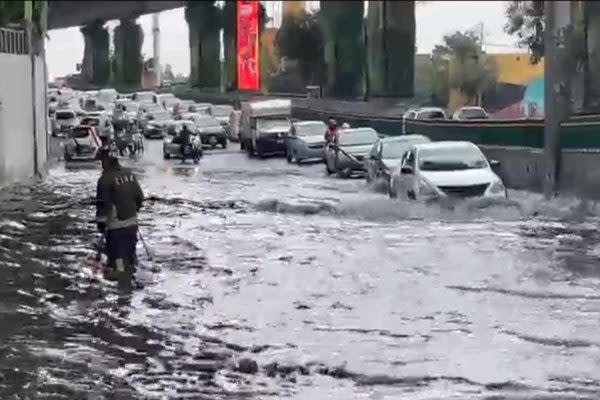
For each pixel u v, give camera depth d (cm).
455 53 11056
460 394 1193
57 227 2933
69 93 13725
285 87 14112
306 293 1867
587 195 3362
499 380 1254
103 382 1258
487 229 2809
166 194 4091
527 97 8581
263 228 2911
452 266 2178
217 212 3394
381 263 2222
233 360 1368
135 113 9981
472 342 1462
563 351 1404
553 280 1994
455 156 3369
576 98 4388
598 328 1551
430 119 5947
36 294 1866
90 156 6619
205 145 8250
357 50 9956
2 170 4272
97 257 2130
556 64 3462
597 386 1227
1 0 5616
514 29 10531
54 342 1482
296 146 6350
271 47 14162
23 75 4881
